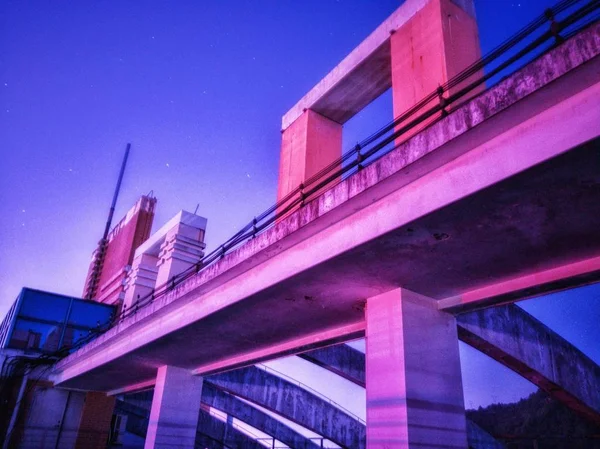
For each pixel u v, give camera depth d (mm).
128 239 45844
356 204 7055
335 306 9586
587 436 18562
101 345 15992
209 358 14492
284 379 26281
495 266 7508
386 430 7637
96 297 52125
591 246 6754
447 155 5930
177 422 15172
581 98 4875
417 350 8109
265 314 10266
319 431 26328
